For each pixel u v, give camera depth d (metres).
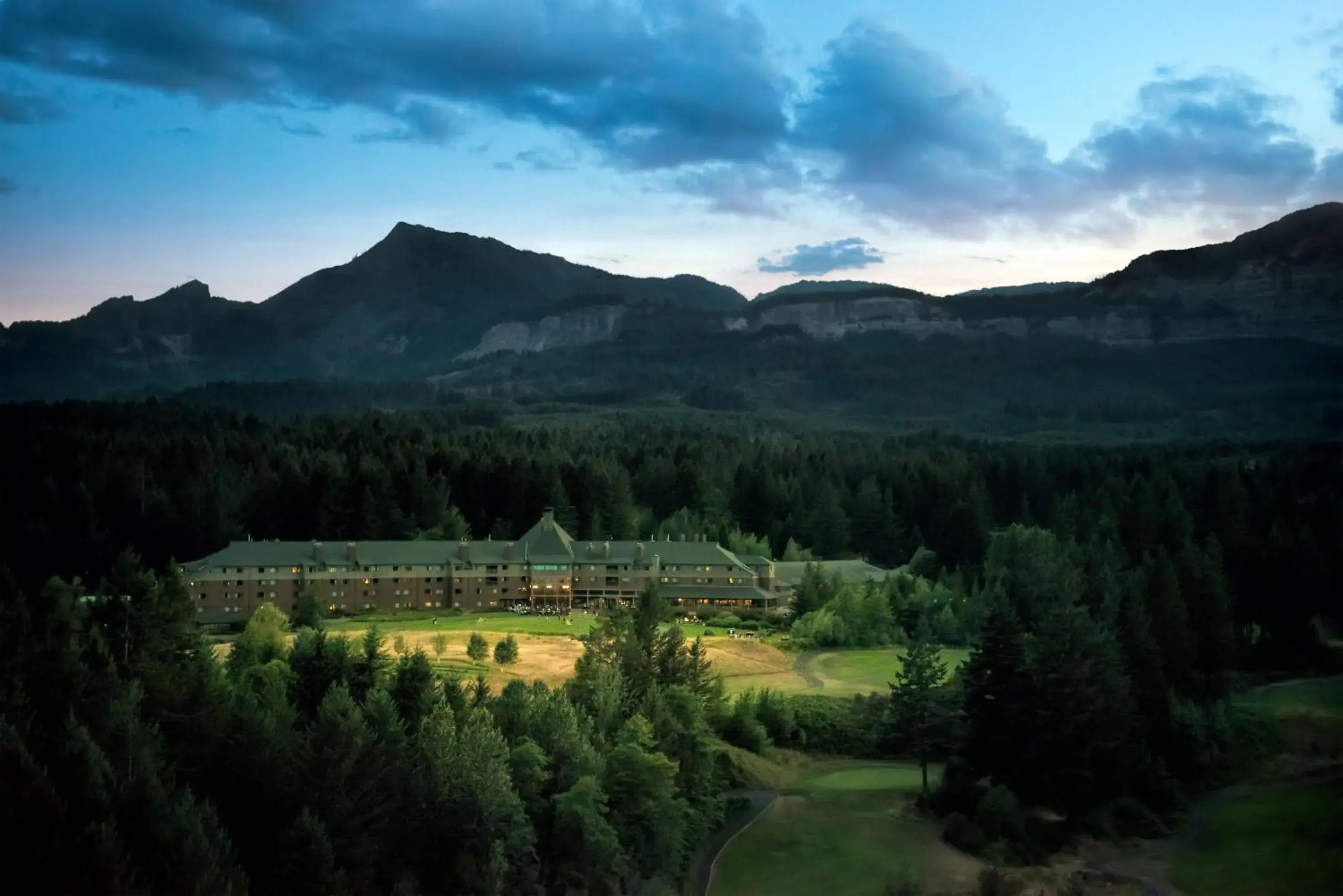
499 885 91.44
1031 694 130.12
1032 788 127.88
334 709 97.12
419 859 94.25
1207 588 175.38
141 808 79.88
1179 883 111.62
